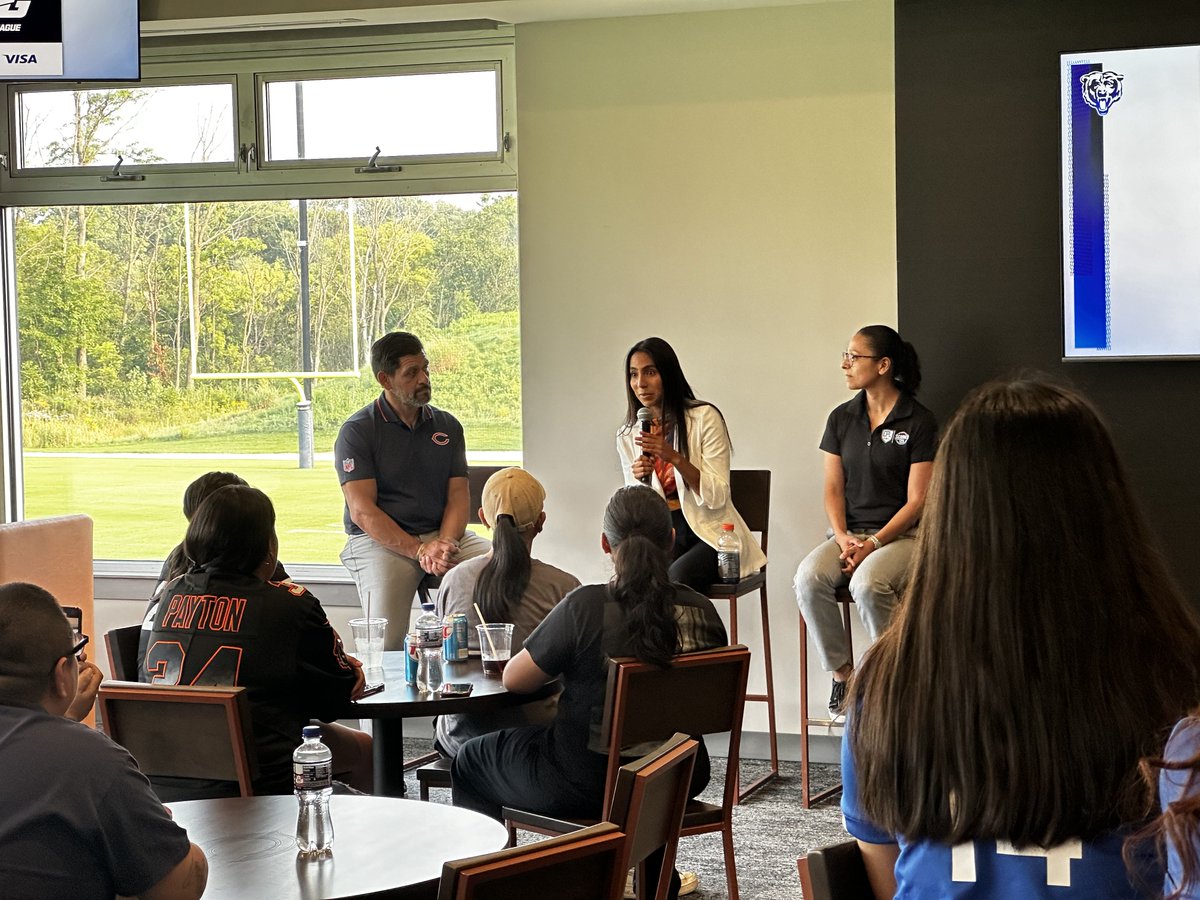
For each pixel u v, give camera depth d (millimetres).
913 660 1278
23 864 1734
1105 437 1270
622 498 3248
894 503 4719
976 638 1225
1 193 6098
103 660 5992
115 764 1812
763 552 4996
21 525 4988
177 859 1824
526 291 5508
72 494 6156
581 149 5418
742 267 5301
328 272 5895
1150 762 1116
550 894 1754
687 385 4914
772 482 5316
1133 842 1151
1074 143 4711
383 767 3598
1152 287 4676
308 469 5953
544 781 3086
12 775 1766
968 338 4883
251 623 3000
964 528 1252
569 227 5449
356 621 3596
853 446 4789
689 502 4758
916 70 4891
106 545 6125
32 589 1894
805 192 5227
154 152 5980
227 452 6027
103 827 1779
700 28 5281
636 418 5000
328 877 1968
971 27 4828
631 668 2936
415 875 1972
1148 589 1238
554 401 5500
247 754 2729
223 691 2715
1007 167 4820
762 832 4395
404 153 5770
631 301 5410
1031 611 1212
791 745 5363
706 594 4598
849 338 5219
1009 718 1204
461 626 3762
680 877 3729
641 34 5336
